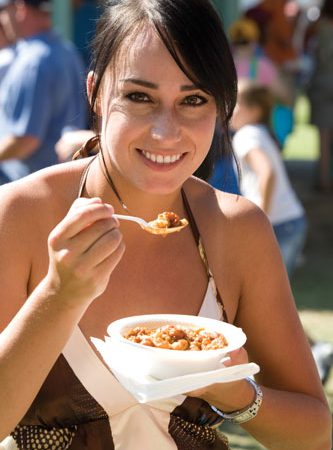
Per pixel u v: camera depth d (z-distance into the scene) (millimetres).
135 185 2150
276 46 11125
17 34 6309
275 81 9547
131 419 2213
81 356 2199
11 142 6199
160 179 2125
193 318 2186
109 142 2146
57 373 2197
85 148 2410
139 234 2320
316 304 7602
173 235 2379
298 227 6320
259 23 11055
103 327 2271
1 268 2193
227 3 11586
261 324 2465
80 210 1847
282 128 9164
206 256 2406
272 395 2365
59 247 1860
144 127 2090
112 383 2191
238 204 2471
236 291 2453
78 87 6324
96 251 1853
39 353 1942
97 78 2188
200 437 2287
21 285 2223
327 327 6879
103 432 2219
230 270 2439
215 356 1974
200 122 2119
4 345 1951
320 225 10875
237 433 5012
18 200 2250
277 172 6176
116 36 2109
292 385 2459
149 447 2213
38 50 6188
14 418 1981
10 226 2221
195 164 2160
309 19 14227
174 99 2090
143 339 2043
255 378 2551
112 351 2014
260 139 6098
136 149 2119
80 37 8789
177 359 1957
